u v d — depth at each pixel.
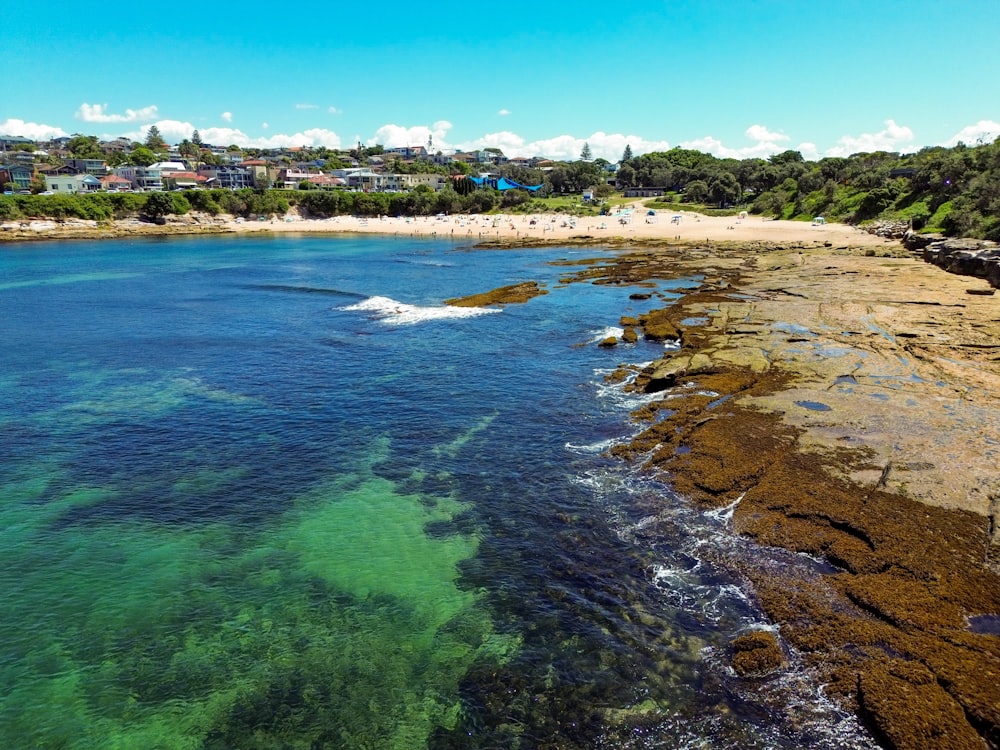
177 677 13.43
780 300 44.94
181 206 132.25
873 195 105.00
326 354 36.84
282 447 24.47
